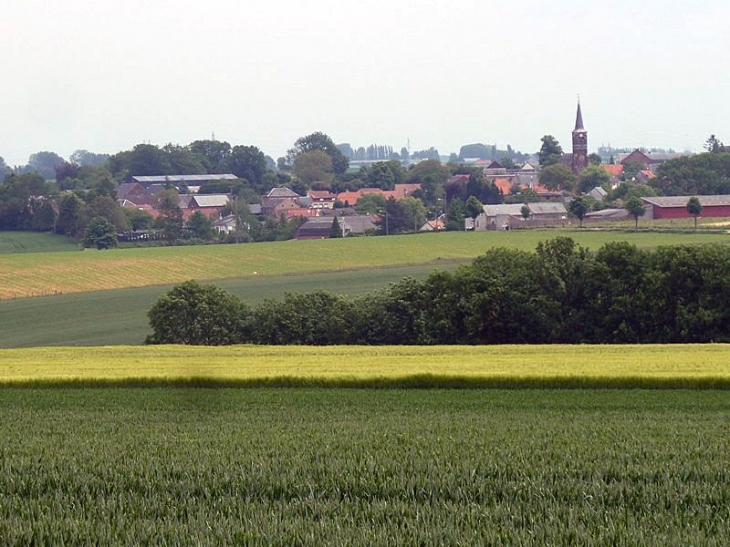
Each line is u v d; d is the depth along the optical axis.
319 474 59.38
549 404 105.62
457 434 80.50
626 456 65.25
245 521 47.53
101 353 172.62
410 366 134.38
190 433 82.81
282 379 124.06
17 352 176.50
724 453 66.69
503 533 44.84
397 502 51.34
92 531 45.84
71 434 83.06
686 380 117.62
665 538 43.94
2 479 58.53
